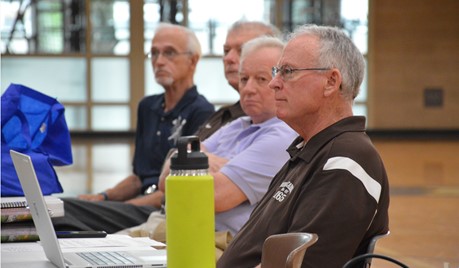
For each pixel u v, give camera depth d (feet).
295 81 13.74
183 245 9.46
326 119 13.75
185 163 9.53
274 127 17.80
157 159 24.79
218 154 19.45
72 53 81.51
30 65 81.00
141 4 81.61
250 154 17.35
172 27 25.23
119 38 81.97
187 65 24.82
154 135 24.90
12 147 17.16
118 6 81.66
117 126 82.64
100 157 64.13
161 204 20.97
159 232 18.48
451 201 41.47
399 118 83.61
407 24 82.74
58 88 81.61
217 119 21.76
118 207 21.15
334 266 12.28
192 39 24.99
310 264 12.23
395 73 83.15
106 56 81.92
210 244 9.54
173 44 24.76
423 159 62.34
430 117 83.61
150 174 24.84
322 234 12.31
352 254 12.45
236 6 81.61
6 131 17.29
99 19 81.56
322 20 82.02
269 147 17.33
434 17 82.84
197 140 9.73
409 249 29.45
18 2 80.43
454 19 82.94
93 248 12.90
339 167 12.61
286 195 13.30
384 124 83.61
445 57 83.05
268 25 22.95
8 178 16.55
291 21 81.66
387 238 31.65
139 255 12.15
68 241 13.69
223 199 17.07
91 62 81.71
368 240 12.96
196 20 81.66
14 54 80.69
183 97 24.76
